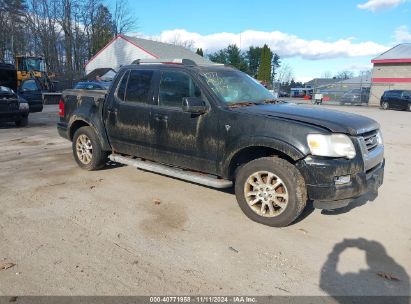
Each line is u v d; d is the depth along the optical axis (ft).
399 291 10.64
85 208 16.06
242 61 260.62
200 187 19.12
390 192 19.57
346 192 13.51
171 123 17.10
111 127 19.89
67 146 29.45
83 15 171.63
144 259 11.98
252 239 13.55
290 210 13.99
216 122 15.65
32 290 10.23
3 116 39.93
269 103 17.30
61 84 123.13
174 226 14.46
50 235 13.44
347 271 11.62
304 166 13.64
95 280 10.75
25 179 19.98
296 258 12.31
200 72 16.90
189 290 10.42
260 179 14.74
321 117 14.53
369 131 14.84
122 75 19.72
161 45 151.43
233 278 11.05
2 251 12.23
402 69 123.44
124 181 19.93
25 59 99.60
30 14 161.89
